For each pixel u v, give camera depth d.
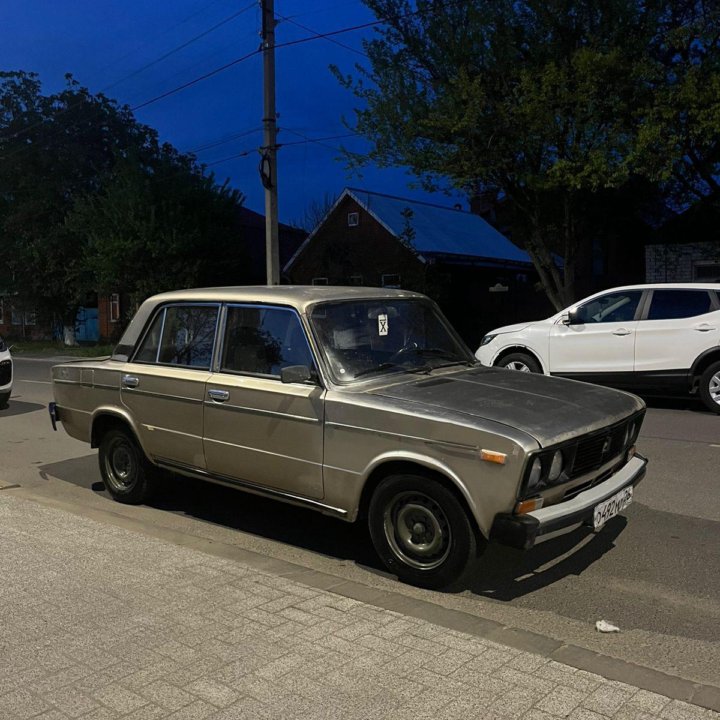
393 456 4.18
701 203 16.81
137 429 5.78
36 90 33.22
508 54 15.55
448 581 4.16
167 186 27.69
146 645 3.36
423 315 5.45
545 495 3.92
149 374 5.62
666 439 8.55
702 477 6.81
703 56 14.65
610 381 10.76
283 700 2.89
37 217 32.00
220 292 5.39
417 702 2.86
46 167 32.66
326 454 4.50
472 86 15.03
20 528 5.14
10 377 12.23
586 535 5.23
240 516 5.88
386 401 4.29
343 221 28.50
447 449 3.98
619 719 2.73
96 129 33.38
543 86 14.53
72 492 6.76
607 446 4.39
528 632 3.53
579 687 2.97
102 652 3.30
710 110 13.36
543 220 18.00
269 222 16.97
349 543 5.22
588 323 10.97
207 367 5.29
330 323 4.79
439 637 3.44
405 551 4.33
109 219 27.00
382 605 3.84
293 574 4.29
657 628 3.81
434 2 15.92
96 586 4.07
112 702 2.89
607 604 4.11
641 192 17.81
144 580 4.16
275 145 16.89
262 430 4.82
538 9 15.17
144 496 6.06
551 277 20.44
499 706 2.83
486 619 3.69
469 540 4.05
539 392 4.62
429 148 16.44
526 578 4.48
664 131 14.16
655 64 14.59
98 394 6.11
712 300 10.30
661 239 20.61
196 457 5.35
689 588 4.32
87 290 30.97
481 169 15.83
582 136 15.16
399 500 4.31
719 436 8.69
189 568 4.35
